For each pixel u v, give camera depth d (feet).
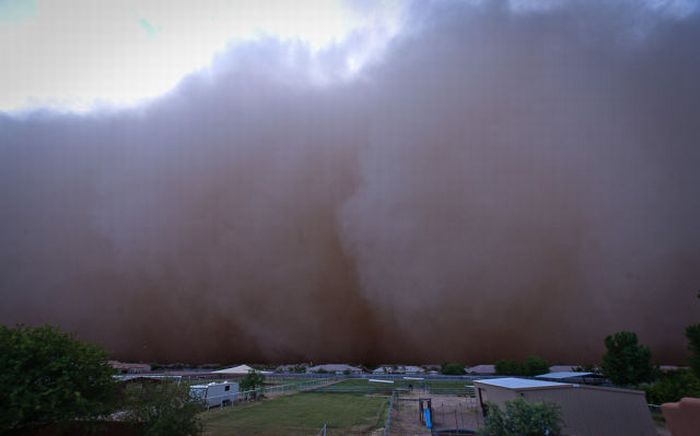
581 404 38.83
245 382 70.95
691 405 11.93
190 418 29.22
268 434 40.16
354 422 47.03
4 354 24.09
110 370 28.22
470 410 55.52
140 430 27.91
